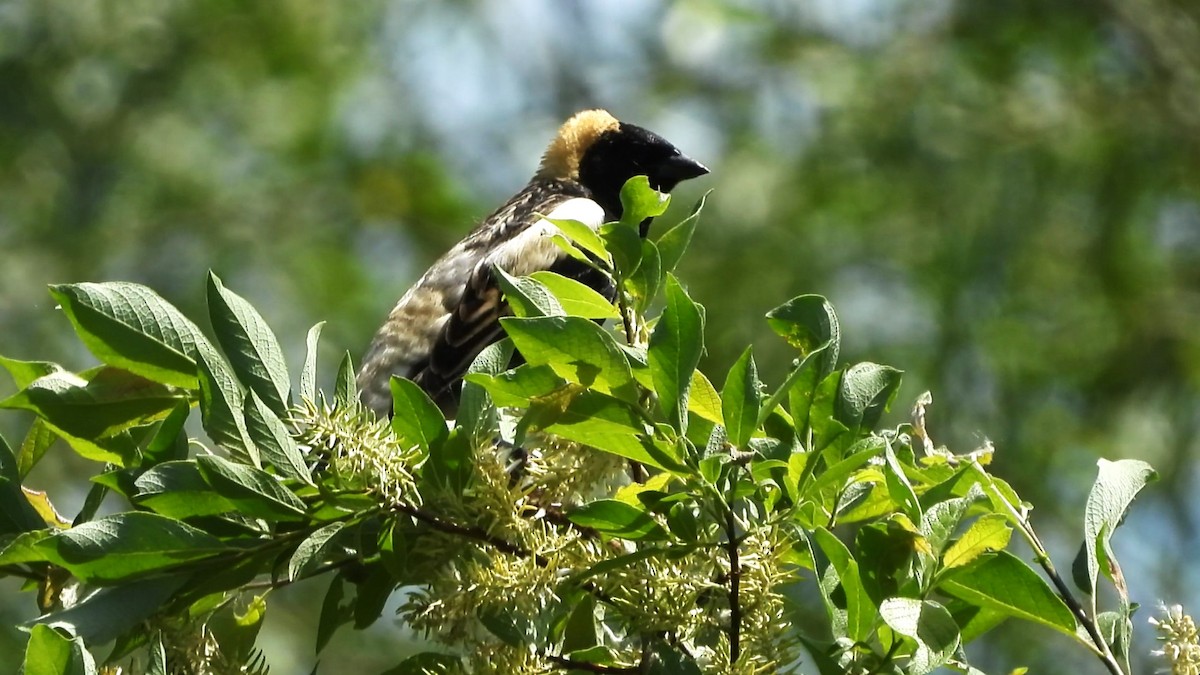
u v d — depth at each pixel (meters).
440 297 7.31
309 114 17.83
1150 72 16.20
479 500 3.67
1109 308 15.47
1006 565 3.73
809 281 14.95
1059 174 15.96
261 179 17.67
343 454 3.60
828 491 3.76
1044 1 16.27
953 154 15.90
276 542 3.72
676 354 3.44
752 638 3.57
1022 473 14.20
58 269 16.70
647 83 17.80
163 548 3.61
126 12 17.44
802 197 15.73
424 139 18.30
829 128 16.12
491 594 3.56
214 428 3.68
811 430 3.76
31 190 17.11
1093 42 16.31
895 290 15.19
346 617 3.99
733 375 3.47
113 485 3.73
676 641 3.66
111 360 3.87
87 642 3.56
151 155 17.42
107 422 3.98
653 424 3.46
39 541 3.54
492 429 3.74
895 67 16.28
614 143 8.76
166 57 17.52
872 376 3.79
